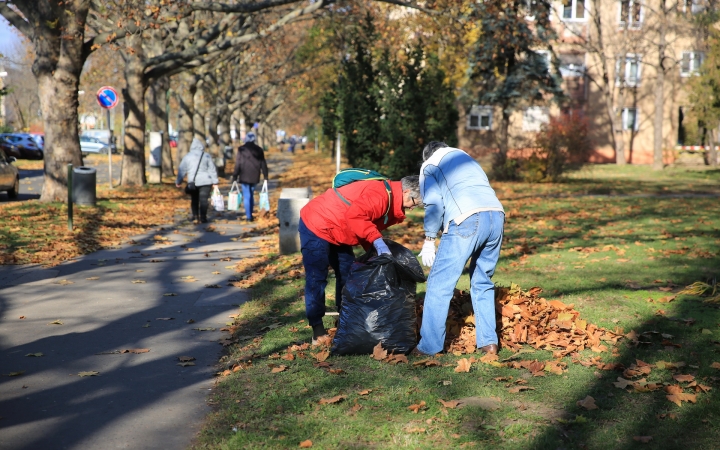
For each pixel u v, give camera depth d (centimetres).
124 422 400
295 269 888
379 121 2398
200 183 1478
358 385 449
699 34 4031
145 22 1791
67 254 1030
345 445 356
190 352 548
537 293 682
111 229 1338
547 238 1150
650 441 355
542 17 3136
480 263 515
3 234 1180
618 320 603
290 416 396
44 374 492
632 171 3503
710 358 492
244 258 1019
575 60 4450
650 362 488
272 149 8581
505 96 3064
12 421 401
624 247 1034
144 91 2402
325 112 3184
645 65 4431
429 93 2367
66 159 1709
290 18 2183
